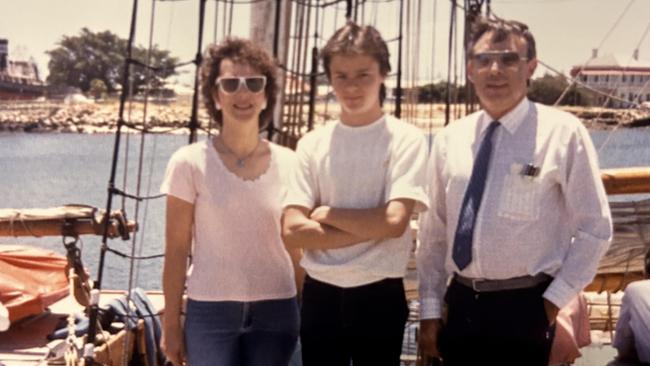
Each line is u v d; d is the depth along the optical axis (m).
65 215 5.18
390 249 3.19
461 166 3.19
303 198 3.23
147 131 4.66
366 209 3.14
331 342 3.23
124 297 5.26
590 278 3.04
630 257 4.66
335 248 3.17
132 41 4.52
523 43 3.08
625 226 4.64
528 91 3.21
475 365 3.19
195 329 3.36
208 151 3.35
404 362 4.85
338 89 3.16
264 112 3.46
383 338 3.20
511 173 3.07
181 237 3.35
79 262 5.24
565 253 3.10
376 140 3.20
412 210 3.14
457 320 3.20
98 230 5.19
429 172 3.34
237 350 3.39
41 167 31.36
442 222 3.35
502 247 3.06
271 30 5.55
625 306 4.05
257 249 3.36
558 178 3.04
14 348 5.00
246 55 3.34
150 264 12.09
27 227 5.16
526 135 3.09
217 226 3.33
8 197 25.19
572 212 3.07
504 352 3.12
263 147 3.42
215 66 3.36
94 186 27.86
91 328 4.47
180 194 3.32
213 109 3.41
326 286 3.21
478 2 6.43
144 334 5.22
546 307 3.07
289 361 3.49
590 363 5.10
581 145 3.03
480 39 3.13
